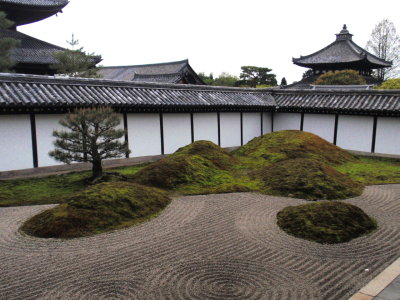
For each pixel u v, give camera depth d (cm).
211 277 607
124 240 768
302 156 1603
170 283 586
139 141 1739
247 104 2117
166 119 1833
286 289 568
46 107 1384
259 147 1778
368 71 4153
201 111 1984
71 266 645
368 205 1034
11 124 1354
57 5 2667
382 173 1481
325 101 2106
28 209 984
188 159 1363
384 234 805
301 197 1107
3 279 599
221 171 1391
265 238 783
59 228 805
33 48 2586
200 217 923
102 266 645
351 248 730
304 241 767
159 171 1259
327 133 2136
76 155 1250
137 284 582
